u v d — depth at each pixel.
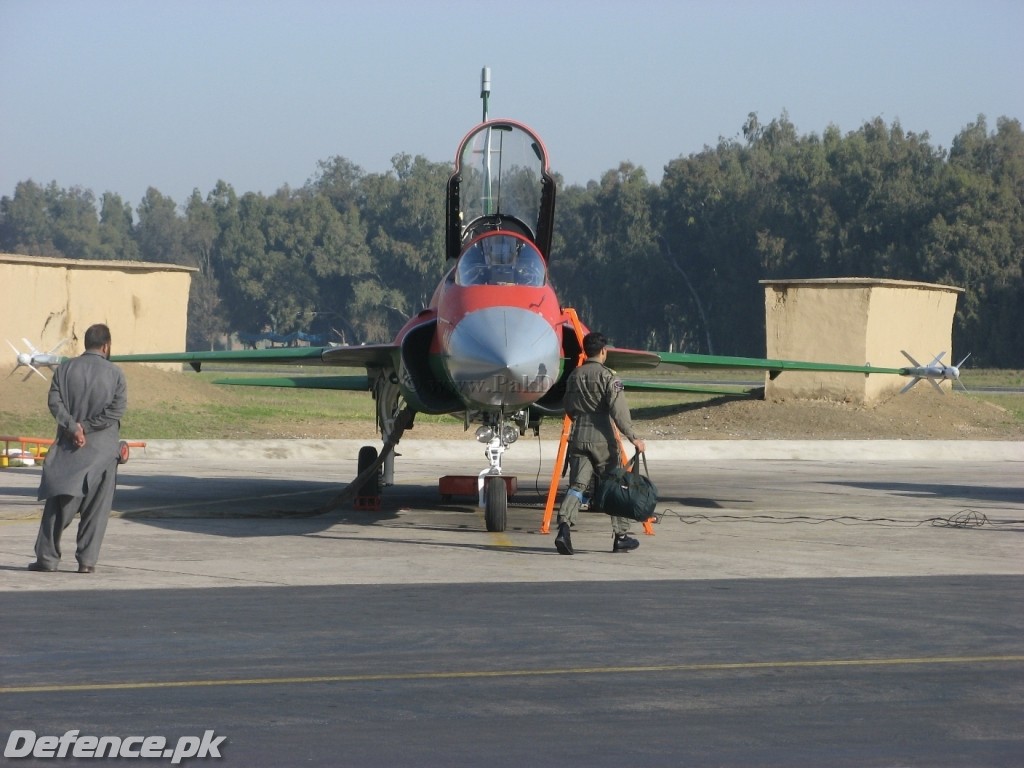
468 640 25.05
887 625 26.86
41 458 73.75
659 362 54.44
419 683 21.66
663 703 20.52
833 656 23.88
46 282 105.69
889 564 36.44
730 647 24.58
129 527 44.03
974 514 51.09
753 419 104.31
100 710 19.88
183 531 43.06
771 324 109.75
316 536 42.12
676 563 36.38
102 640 24.69
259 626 26.22
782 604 29.34
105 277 110.25
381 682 21.72
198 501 54.16
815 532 44.72
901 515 51.00
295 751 17.89
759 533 44.31
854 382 107.00
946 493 61.75
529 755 17.80
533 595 30.42
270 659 23.30
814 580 33.22
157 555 36.78
